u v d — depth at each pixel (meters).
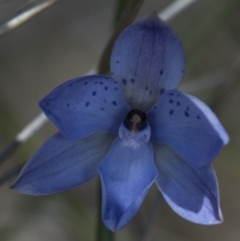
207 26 0.28
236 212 0.37
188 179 0.24
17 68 0.40
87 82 0.24
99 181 0.26
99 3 0.41
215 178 0.24
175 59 0.24
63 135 0.24
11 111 0.32
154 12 0.24
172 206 0.24
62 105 0.24
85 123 0.24
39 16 0.41
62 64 0.41
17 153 0.30
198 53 0.28
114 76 0.24
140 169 0.24
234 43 0.34
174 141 0.25
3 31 0.25
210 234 0.38
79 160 0.24
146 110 0.25
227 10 0.28
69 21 0.41
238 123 0.36
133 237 0.31
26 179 0.24
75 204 0.31
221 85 0.28
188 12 0.34
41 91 0.41
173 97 0.24
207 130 0.24
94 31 0.41
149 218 0.27
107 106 0.24
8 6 0.38
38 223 0.35
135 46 0.24
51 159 0.24
